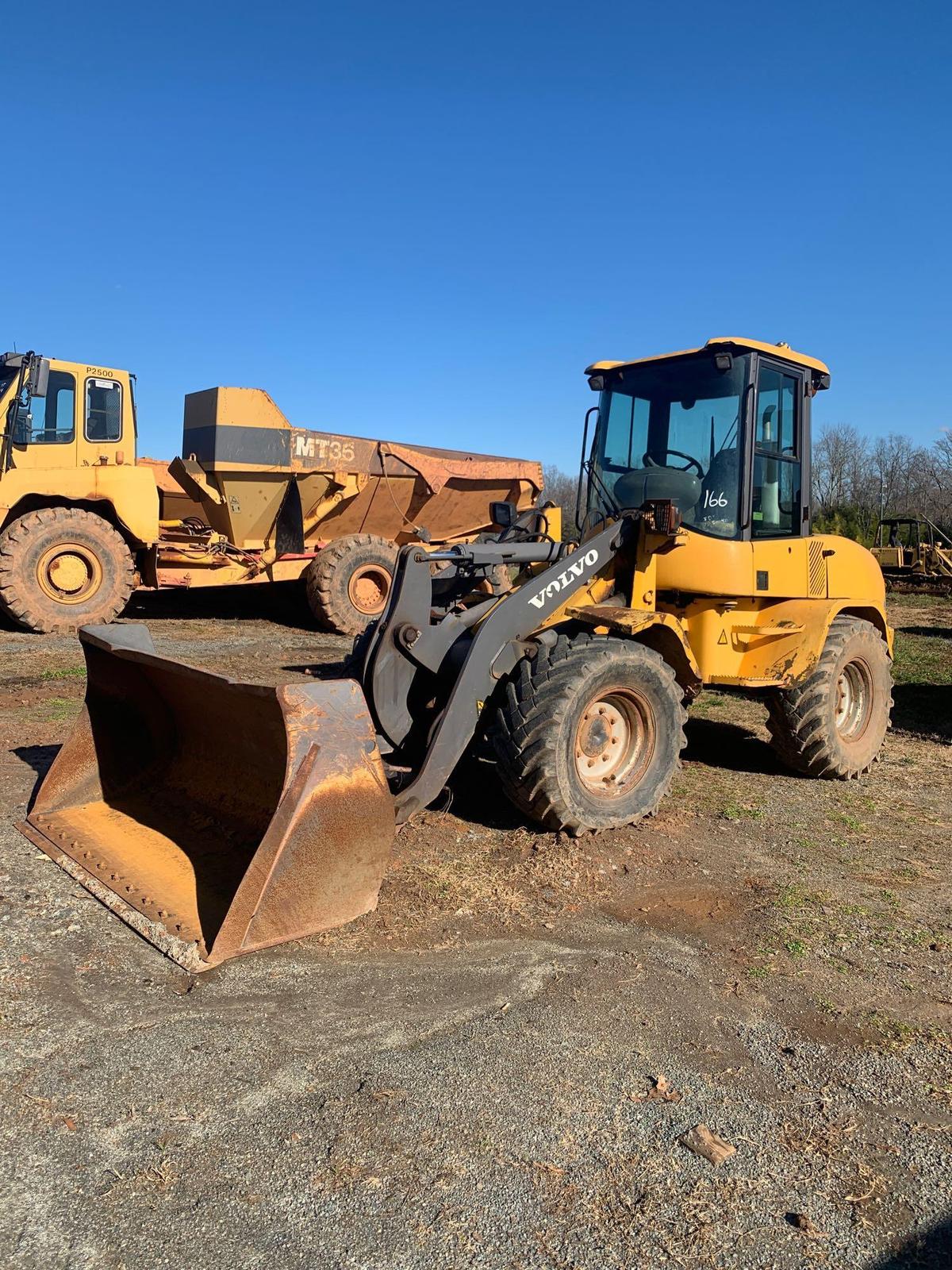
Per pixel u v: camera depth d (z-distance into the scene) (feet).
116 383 37.27
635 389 18.89
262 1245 6.69
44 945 10.92
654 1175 7.55
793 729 18.98
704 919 12.51
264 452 40.24
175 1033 9.28
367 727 11.76
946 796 18.94
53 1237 6.69
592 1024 9.75
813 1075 9.01
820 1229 7.05
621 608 16.38
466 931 11.84
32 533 34.12
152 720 15.61
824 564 19.53
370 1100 8.33
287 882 11.06
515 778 14.42
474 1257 6.65
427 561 14.74
